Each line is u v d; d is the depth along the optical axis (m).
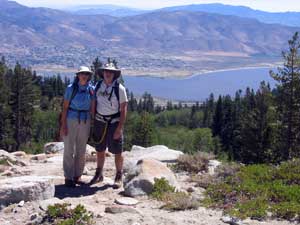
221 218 4.51
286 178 5.86
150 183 5.38
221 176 6.21
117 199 5.07
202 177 6.24
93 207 4.72
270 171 6.12
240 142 31.38
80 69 5.74
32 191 4.92
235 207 4.87
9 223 4.33
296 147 23.31
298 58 22.88
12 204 4.81
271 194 5.22
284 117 23.45
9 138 34.88
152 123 37.72
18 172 6.92
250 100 47.28
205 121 79.06
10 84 36.81
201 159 7.05
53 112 47.66
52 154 9.10
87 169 7.15
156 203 5.03
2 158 7.93
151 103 106.06
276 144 24.38
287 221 4.50
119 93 5.73
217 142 42.91
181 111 87.94
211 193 5.41
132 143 36.16
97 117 5.83
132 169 5.75
